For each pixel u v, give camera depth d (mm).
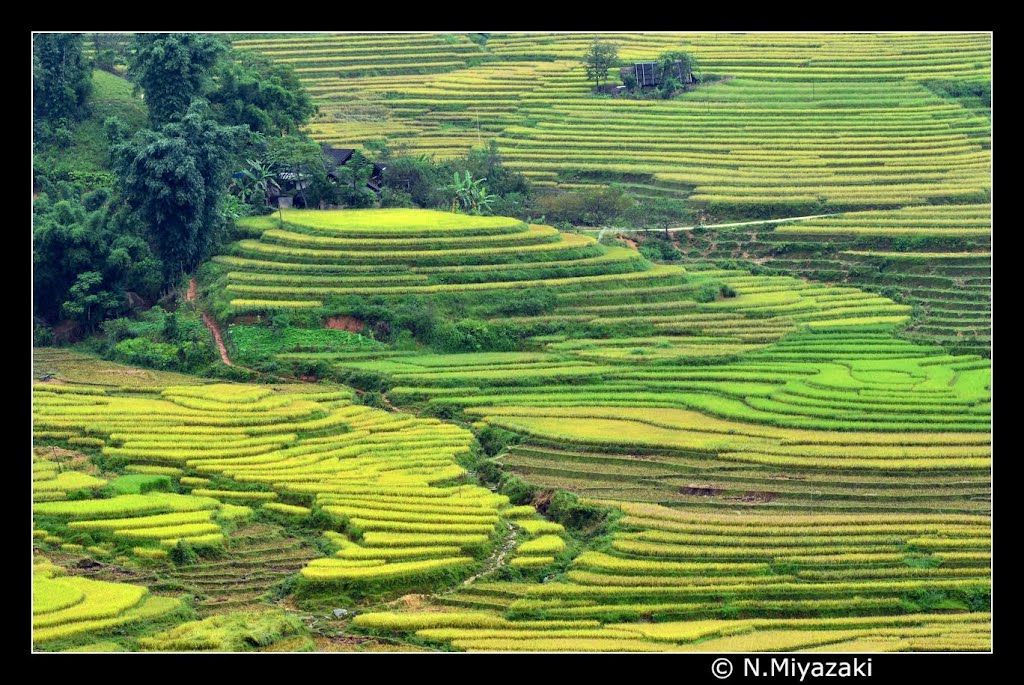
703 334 106750
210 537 68938
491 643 59125
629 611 62719
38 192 122062
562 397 92375
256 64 136375
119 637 58750
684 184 142000
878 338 107438
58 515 70312
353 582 64812
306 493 75250
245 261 109750
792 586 64500
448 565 66625
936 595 64250
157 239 109875
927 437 83750
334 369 96875
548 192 137875
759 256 129500
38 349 102688
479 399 91250
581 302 108750
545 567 67688
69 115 132375
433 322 103000
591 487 77938
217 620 60062
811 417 88000
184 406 88250
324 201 124688
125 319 103312
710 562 67375
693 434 85250
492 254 110875
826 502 75438
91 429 82938
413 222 115062
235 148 117250
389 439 84125
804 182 141250
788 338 106062
